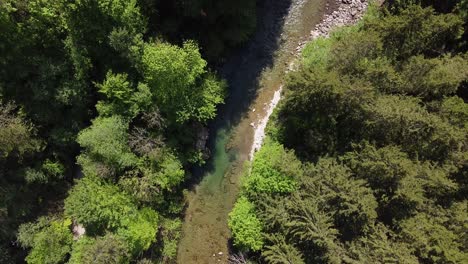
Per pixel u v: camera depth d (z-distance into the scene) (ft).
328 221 81.30
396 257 73.97
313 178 83.61
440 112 80.12
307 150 93.35
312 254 84.07
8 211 89.86
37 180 91.61
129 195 89.92
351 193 77.97
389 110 77.30
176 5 91.15
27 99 86.48
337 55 84.48
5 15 75.61
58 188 97.86
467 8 82.07
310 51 99.25
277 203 86.43
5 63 81.35
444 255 73.51
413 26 82.64
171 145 95.86
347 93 79.10
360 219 79.66
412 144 81.00
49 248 91.56
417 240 75.20
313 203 81.30
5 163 86.63
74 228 98.58
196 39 99.09
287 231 83.92
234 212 94.32
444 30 81.92
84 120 94.99
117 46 82.02
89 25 82.43
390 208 81.82
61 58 86.58
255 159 92.22
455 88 80.28
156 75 85.81
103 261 84.02
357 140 85.30
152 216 93.15
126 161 88.07
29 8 78.33
